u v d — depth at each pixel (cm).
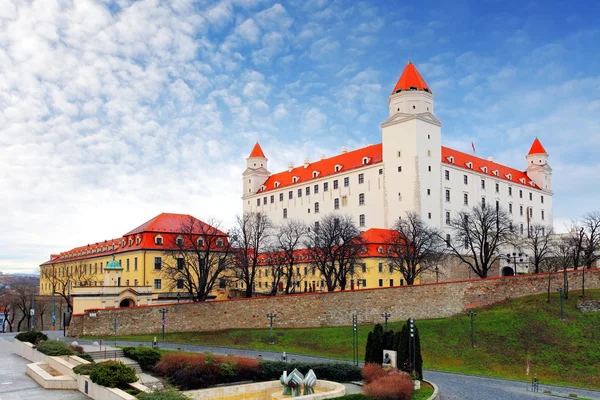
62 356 4575
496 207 13750
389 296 7494
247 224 12731
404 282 11412
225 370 4175
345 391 3903
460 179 13262
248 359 4400
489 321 6881
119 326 6981
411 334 4412
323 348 6372
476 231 10619
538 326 6600
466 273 12356
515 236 12512
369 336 4666
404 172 12312
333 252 9894
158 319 7175
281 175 16125
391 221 12456
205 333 7138
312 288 11838
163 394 3012
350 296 7481
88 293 8081
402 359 4394
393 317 7425
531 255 12144
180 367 4184
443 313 7544
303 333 6962
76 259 14762
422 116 12362
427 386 4212
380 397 3538
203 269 9119
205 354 4725
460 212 11706
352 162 13775
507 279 7838
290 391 3728
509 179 15075
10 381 4078
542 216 16288
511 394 4266
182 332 7200
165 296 9906
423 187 12169
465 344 6344
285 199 15338
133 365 4556
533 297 7675
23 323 12888
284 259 10481
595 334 6294
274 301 7481
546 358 5888
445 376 5228
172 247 10094
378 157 13125
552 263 11181
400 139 12488
